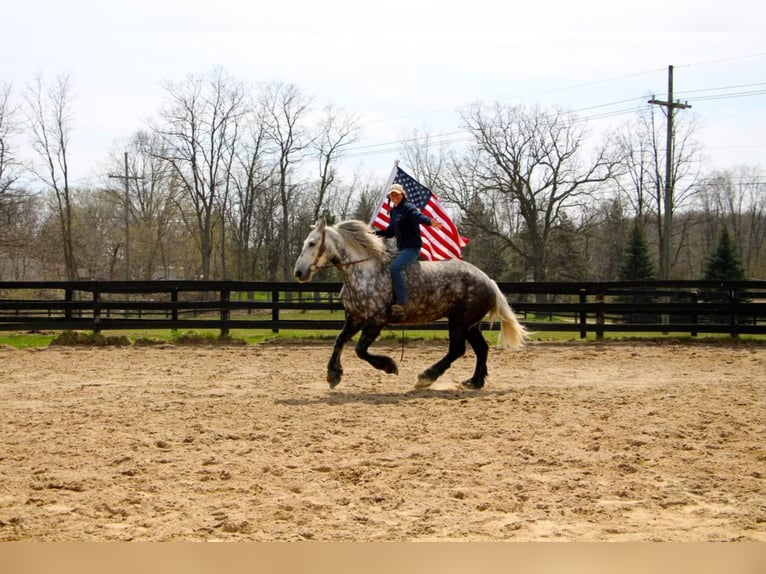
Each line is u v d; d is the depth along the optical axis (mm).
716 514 5184
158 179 56969
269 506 5305
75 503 5402
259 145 49688
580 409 8977
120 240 55688
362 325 10375
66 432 7684
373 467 6328
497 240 51719
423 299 10344
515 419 8383
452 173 48656
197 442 7242
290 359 14555
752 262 70188
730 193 68250
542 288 18312
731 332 17781
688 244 62719
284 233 49875
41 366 13492
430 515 5129
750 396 9969
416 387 10625
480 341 10898
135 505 5344
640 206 51438
